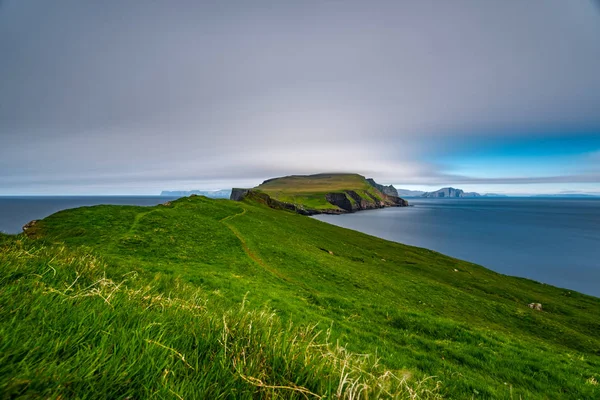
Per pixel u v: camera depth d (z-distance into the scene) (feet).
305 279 88.99
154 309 10.46
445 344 46.47
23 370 4.31
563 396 34.83
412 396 8.16
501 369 40.01
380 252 207.41
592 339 85.35
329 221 652.07
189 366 6.30
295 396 6.29
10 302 7.06
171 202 189.88
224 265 81.46
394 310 63.46
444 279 160.66
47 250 18.88
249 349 7.66
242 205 249.34
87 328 6.61
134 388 5.24
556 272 267.59
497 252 344.49
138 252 76.64
